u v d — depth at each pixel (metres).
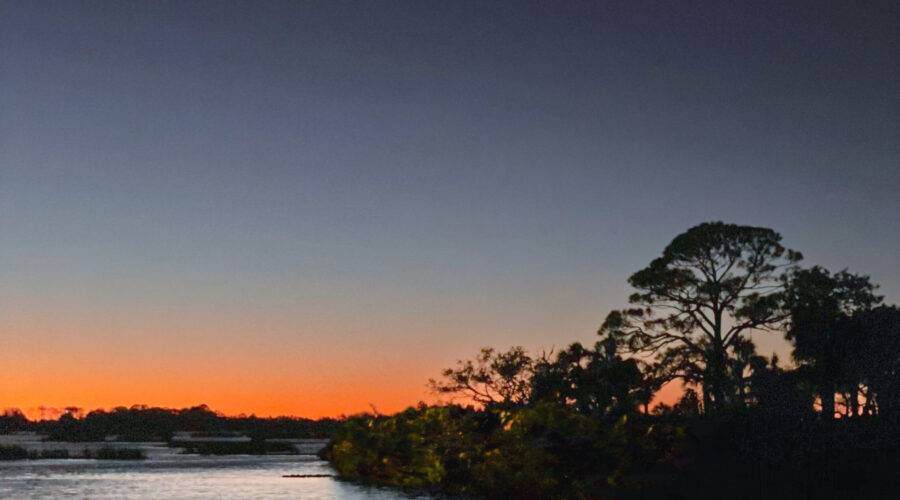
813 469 16.78
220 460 35.00
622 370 40.34
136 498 18.28
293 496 18.84
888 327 34.31
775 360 37.62
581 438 17.72
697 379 40.50
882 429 18.45
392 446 21.06
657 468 17.31
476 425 20.02
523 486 17.25
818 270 43.03
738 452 17.72
